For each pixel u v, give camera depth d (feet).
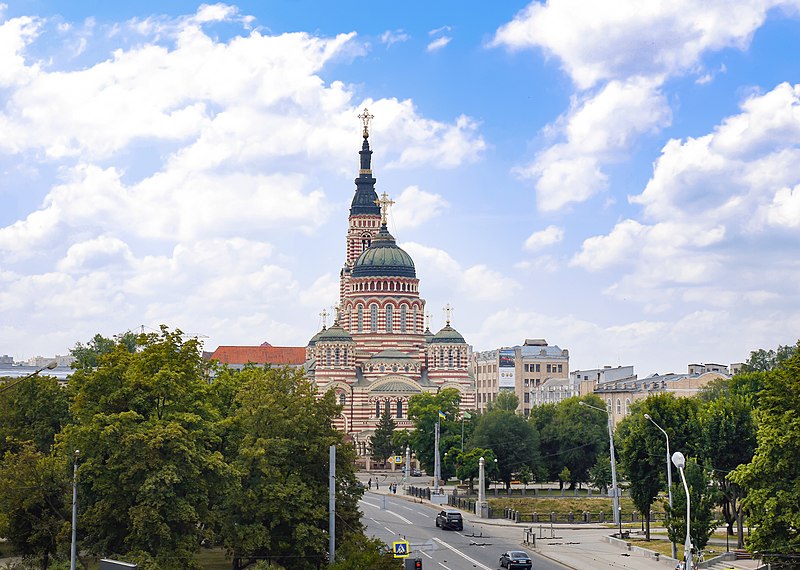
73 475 299.17
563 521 524.93
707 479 369.71
